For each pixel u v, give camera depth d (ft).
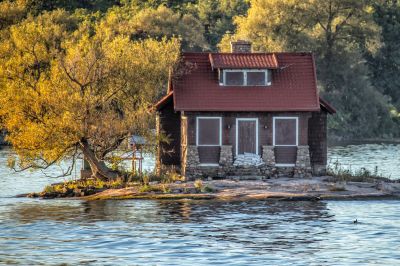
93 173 538.88
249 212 431.02
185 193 485.15
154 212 433.89
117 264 324.19
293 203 459.32
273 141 533.96
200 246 353.31
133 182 525.34
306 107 531.50
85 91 528.22
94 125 518.78
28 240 367.86
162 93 645.10
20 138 508.12
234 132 532.73
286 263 324.39
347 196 472.44
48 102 511.81
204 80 542.57
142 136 543.39
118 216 423.64
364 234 376.48
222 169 529.86
